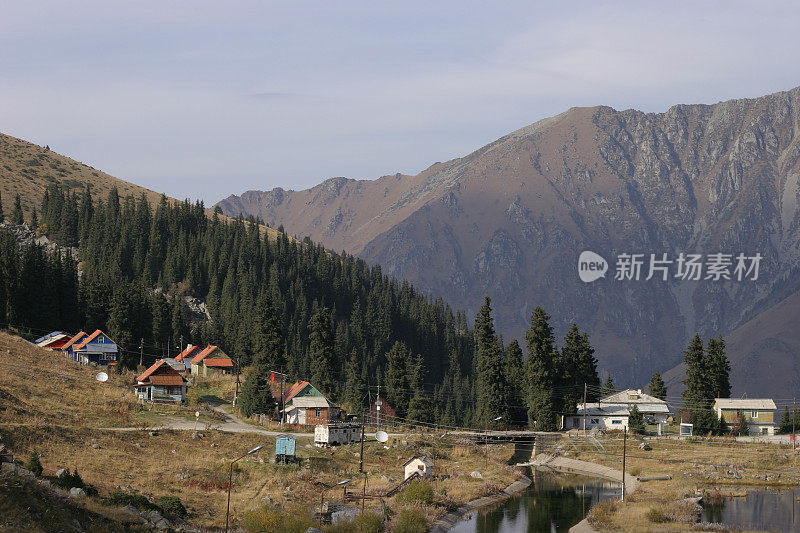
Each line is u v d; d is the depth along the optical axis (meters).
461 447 139.75
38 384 127.75
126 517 67.25
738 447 144.62
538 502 108.25
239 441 116.00
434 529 88.94
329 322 172.75
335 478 105.62
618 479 125.50
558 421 164.25
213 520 78.50
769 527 89.31
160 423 121.00
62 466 88.44
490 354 167.25
